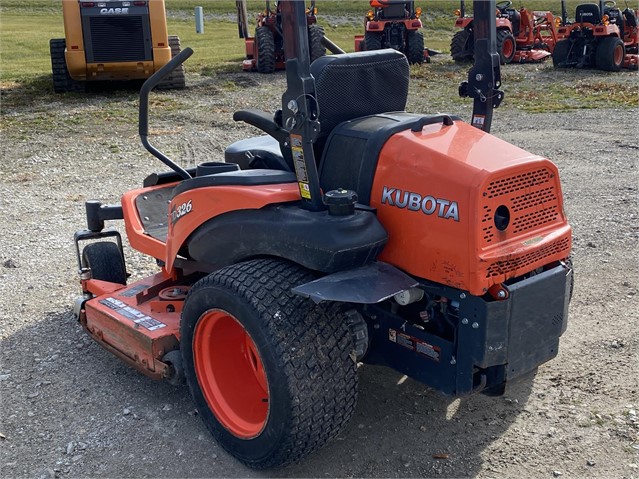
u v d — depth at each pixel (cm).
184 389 402
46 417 378
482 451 343
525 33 1916
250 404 347
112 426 370
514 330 306
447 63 1842
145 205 477
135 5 1375
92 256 484
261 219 321
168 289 422
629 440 347
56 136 1070
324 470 333
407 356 335
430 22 3209
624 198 706
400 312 345
